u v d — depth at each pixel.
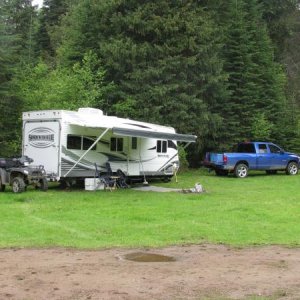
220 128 30.30
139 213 13.39
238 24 32.12
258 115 31.59
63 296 6.12
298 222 12.33
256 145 26.66
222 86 28.72
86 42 28.69
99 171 19.72
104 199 16.20
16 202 15.39
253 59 33.53
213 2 29.62
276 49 40.22
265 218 12.85
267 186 21.36
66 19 39.94
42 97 23.45
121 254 8.70
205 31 27.20
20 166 17.77
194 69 27.48
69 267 7.61
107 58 26.55
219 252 8.93
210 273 7.30
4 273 7.21
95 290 6.36
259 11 37.44
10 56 22.69
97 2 27.39
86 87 25.28
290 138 34.31
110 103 26.95
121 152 20.66
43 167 18.17
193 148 29.25
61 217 12.74
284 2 41.84
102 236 10.39
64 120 18.33
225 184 22.19
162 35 26.97
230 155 25.56
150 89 26.20
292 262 8.09
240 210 14.19
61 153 18.30
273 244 9.74
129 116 26.28
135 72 26.17
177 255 8.66
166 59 26.47
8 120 23.02
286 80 38.53
